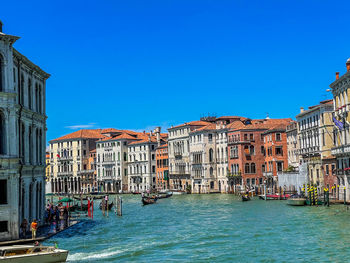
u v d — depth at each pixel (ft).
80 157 452.35
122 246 103.45
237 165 311.68
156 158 405.59
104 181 435.94
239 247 100.42
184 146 365.40
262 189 291.79
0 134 101.09
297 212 162.91
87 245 104.78
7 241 98.63
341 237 107.14
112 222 154.71
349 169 184.75
